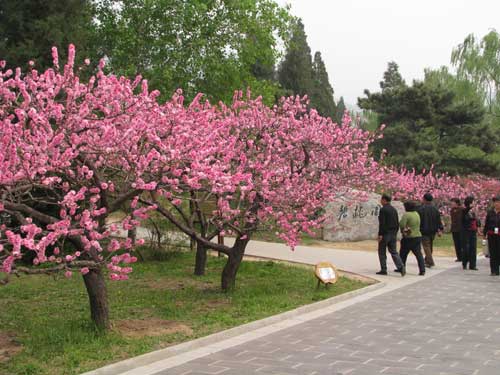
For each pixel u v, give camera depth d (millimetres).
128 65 19109
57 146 6680
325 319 8945
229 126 11148
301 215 11117
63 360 6285
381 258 14047
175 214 15836
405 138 34219
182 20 19000
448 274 14461
